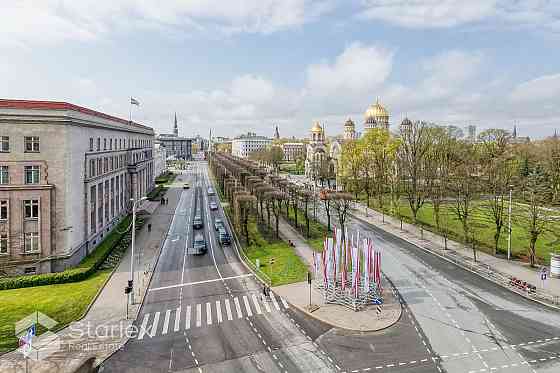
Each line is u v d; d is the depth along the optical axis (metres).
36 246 42.91
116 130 68.44
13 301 34.78
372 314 33.25
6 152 41.69
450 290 39.25
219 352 27.16
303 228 68.06
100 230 56.34
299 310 34.34
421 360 26.19
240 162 167.75
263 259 49.44
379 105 149.38
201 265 47.69
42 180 42.91
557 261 42.50
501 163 68.69
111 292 37.94
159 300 36.47
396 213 81.12
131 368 25.08
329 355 26.80
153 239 60.56
